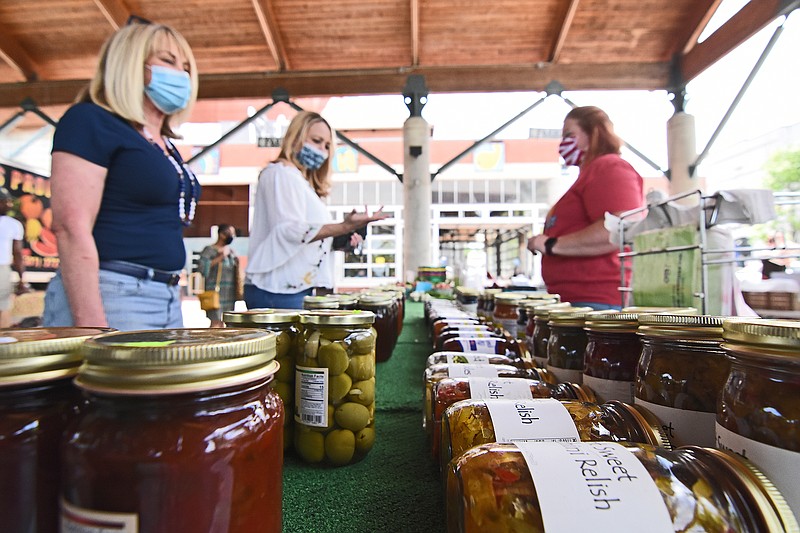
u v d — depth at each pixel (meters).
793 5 4.17
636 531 0.32
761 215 1.32
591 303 1.84
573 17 5.39
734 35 4.89
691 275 1.36
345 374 0.72
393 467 0.73
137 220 1.22
